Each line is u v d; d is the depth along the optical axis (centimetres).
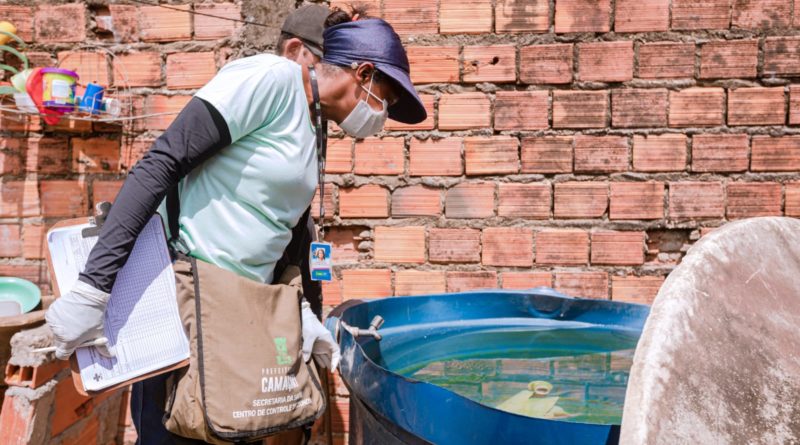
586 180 259
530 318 233
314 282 209
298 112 154
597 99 256
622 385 177
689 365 113
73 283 145
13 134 267
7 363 220
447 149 262
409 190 264
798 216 253
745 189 254
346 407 266
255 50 265
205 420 140
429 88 262
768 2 251
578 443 127
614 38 256
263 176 149
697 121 255
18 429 206
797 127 253
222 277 148
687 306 120
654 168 257
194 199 151
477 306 232
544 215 261
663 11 254
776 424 115
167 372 150
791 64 251
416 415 144
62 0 266
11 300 246
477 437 135
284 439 202
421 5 260
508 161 261
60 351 137
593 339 215
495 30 259
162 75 266
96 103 246
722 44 252
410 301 226
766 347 126
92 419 246
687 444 105
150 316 146
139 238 147
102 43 267
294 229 175
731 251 138
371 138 264
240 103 142
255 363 145
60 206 268
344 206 266
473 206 263
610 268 260
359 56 165
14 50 257
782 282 145
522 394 171
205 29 265
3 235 269
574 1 256
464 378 182
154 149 139
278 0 264
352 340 173
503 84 261
